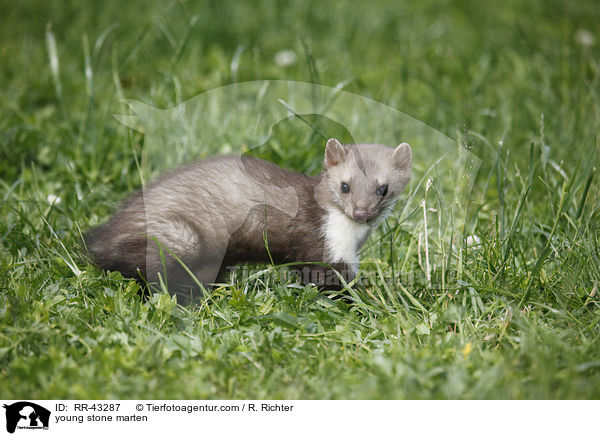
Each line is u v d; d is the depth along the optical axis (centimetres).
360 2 1858
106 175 972
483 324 648
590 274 716
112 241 721
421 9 1834
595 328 632
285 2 1731
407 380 542
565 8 1798
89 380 539
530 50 1445
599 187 808
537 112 1166
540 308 683
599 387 540
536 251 802
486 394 532
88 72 1079
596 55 1337
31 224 794
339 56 1502
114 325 617
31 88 1255
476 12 1811
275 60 1458
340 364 584
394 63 1459
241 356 589
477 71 1412
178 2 1539
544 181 877
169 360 581
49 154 1021
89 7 1662
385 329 639
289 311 675
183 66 1372
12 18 1595
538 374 546
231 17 1634
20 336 588
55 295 673
